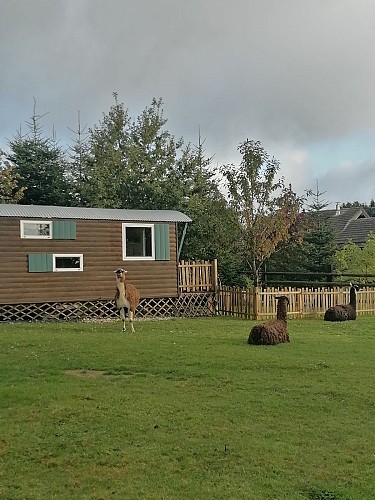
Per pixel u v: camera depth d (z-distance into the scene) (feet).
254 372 35.32
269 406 28.02
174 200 107.14
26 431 24.21
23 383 32.19
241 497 18.45
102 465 20.90
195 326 61.31
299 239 96.02
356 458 21.86
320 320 68.74
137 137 121.08
